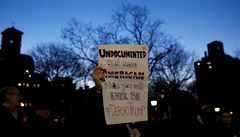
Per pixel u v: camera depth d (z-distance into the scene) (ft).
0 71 186.50
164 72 117.19
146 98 11.01
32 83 164.66
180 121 10.02
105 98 10.61
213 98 176.55
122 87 10.90
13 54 197.88
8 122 13.92
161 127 10.43
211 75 182.70
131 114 10.77
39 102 19.31
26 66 191.11
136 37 102.27
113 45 11.10
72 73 120.57
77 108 10.50
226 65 173.37
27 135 15.55
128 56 11.14
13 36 207.10
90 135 10.20
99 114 10.50
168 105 10.71
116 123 10.49
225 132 13.65
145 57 11.19
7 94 15.57
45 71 128.77
